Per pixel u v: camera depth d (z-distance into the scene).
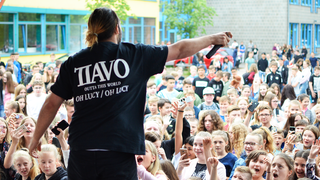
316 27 40.22
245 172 4.10
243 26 35.94
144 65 2.13
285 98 9.78
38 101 8.08
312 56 22.88
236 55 28.47
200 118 6.32
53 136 5.32
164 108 7.07
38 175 4.42
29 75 11.69
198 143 4.77
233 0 36.19
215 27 37.03
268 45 34.97
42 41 21.23
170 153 5.68
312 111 8.60
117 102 2.03
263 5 34.97
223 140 5.09
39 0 20.77
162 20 31.91
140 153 2.05
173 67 23.27
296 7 35.66
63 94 2.17
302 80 12.78
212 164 3.69
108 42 2.12
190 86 9.62
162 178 3.76
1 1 10.07
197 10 28.30
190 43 2.24
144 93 2.14
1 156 5.10
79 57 2.11
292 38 35.91
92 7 17.44
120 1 17.45
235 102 8.93
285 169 4.31
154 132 4.93
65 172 4.25
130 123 2.04
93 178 2.01
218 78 10.70
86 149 1.99
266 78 13.23
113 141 1.98
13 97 9.59
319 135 5.41
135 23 27.62
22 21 20.02
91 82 2.05
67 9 22.44
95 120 2.02
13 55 13.42
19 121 5.54
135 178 2.08
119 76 2.05
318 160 4.30
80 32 23.70
